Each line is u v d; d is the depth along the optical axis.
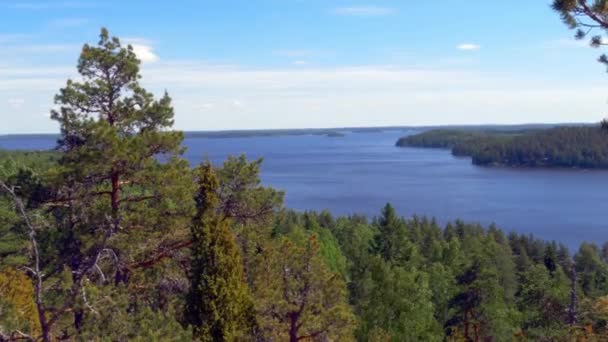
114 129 19.20
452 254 60.97
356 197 150.62
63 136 20.47
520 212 129.38
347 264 59.47
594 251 80.44
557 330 26.34
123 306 13.19
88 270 14.75
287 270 19.86
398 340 31.38
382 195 154.25
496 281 33.19
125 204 20.75
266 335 18.83
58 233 20.00
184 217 20.50
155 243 20.95
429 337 32.81
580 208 133.25
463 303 33.12
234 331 17.45
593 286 64.06
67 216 20.53
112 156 19.02
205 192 20.12
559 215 125.38
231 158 23.30
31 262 19.12
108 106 20.89
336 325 19.77
